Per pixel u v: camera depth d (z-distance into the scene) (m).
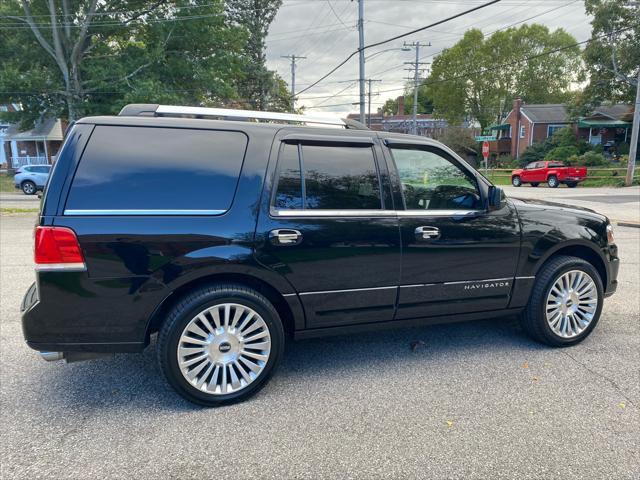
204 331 2.95
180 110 3.10
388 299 3.39
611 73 28.80
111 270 2.73
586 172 27.53
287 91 44.22
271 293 3.18
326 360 3.70
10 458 2.44
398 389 3.20
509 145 47.78
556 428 2.70
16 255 7.88
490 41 48.09
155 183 2.83
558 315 3.85
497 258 3.64
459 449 2.50
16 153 38.28
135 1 23.38
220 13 24.20
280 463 2.40
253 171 3.01
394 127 66.81
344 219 3.18
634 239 9.70
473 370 3.48
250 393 3.06
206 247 2.86
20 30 23.06
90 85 22.88
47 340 2.73
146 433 2.68
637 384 3.23
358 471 2.33
